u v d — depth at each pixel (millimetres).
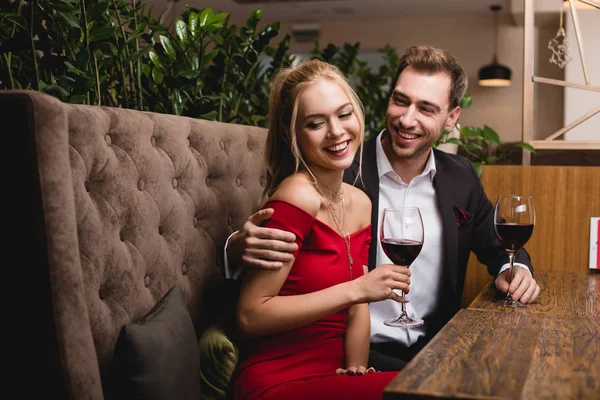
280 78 1601
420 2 8711
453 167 2082
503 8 8977
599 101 8008
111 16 2057
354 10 9219
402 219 1464
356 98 1565
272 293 1444
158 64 2189
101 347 1387
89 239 1367
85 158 1381
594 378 964
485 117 9438
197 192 1800
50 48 1808
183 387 1321
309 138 1519
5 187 1151
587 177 2520
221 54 2525
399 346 1960
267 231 1420
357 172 1984
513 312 1411
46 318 1163
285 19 9859
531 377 966
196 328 1755
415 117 1906
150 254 1569
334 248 1521
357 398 1308
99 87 1977
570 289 1788
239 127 2145
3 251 1165
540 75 8898
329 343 1521
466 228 2045
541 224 2590
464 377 965
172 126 1724
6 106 1142
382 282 1407
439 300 2021
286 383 1397
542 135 9102
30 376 1182
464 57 9516
